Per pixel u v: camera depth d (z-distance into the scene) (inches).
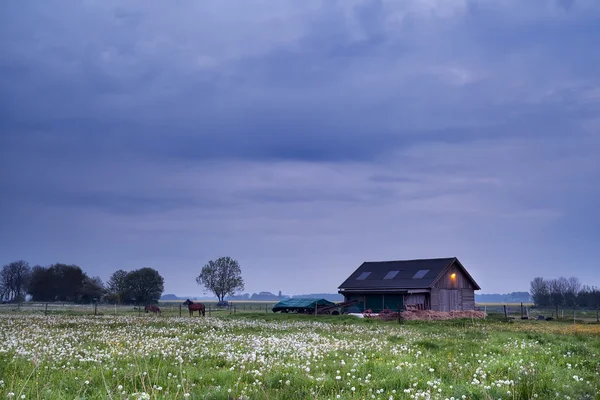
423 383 481.4
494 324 1737.2
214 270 6250.0
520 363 610.5
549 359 670.5
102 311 2856.8
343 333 1170.0
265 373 518.3
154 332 1114.1
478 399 420.2
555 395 427.5
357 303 2546.8
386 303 2453.2
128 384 450.0
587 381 486.9
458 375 526.6
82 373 514.0
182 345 813.9
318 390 443.2
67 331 1123.3
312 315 2161.7
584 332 1385.3
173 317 2001.7
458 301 2573.8
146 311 2898.6
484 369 565.0
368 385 472.4
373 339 957.8
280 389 448.5
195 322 1560.0
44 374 506.6
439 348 821.9
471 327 1526.8
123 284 5797.2
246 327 1337.4
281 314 2242.9
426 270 2529.5
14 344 770.8
